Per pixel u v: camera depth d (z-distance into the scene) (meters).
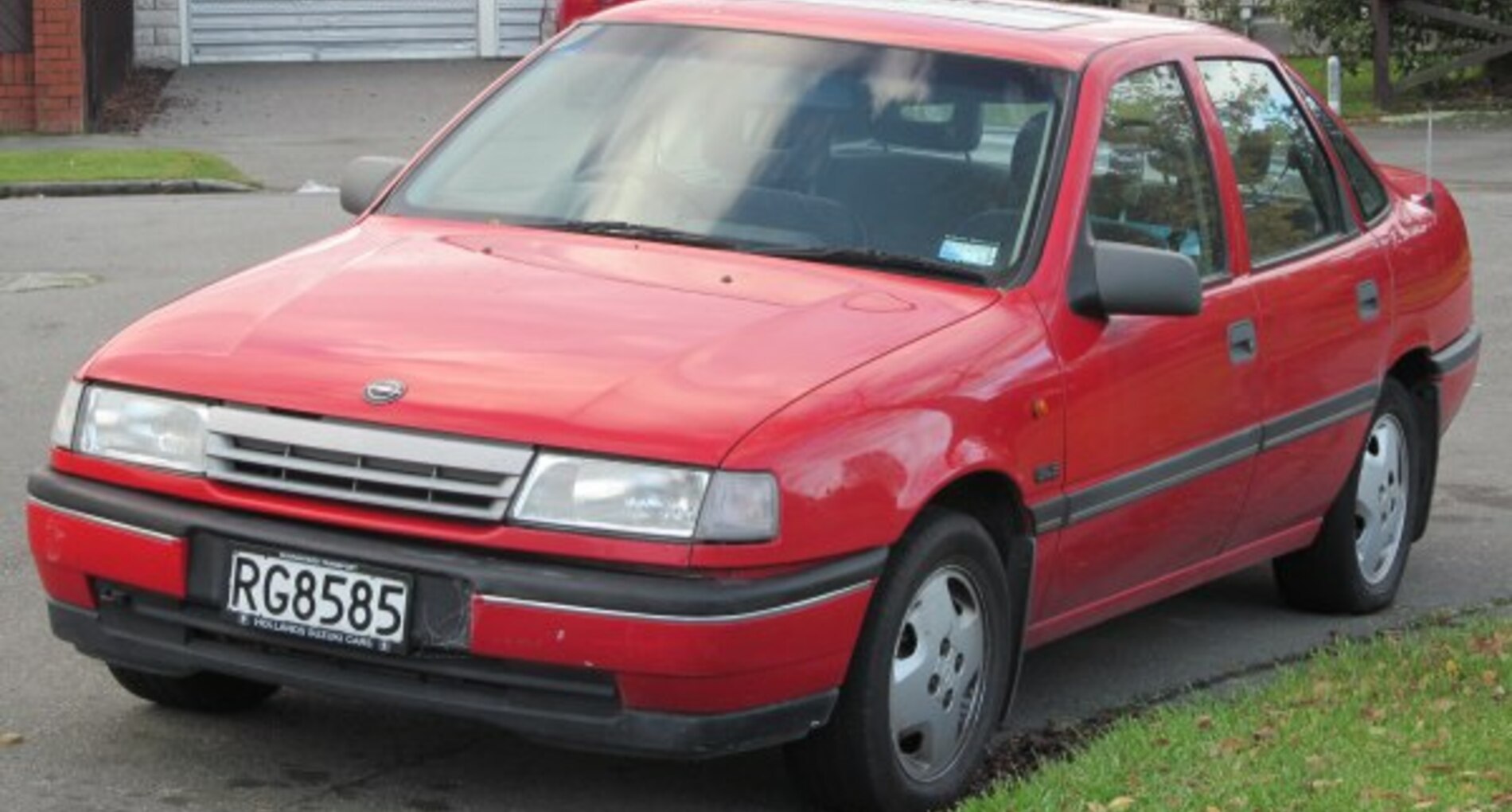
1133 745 6.09
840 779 5.70
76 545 5.75
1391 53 26.50
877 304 6.03
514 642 5.31
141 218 17.11
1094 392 6.28
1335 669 6.93
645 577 5.28
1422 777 5.78
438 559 5.35
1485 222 17.52
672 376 5.53
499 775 6.08
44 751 6.14
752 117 6.69
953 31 6.89
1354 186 8.02
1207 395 6.79
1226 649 7.67
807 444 5.40
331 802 5.83
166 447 5.67
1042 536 6.15
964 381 5.84
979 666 6.01
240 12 27.53
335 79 26.67
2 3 22.67
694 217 6.47
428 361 5.59
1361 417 7.73
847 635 5.50
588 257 6.28
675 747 5.34
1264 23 28.80
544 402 5.41
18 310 13.09
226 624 5.58
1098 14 7.50
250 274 6.31
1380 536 8.16
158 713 6.47
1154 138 6.93
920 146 6.57
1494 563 8.91
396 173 7.00
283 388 5.56
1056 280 6.28
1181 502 6.76
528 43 28.41
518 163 6.81
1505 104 25.97
